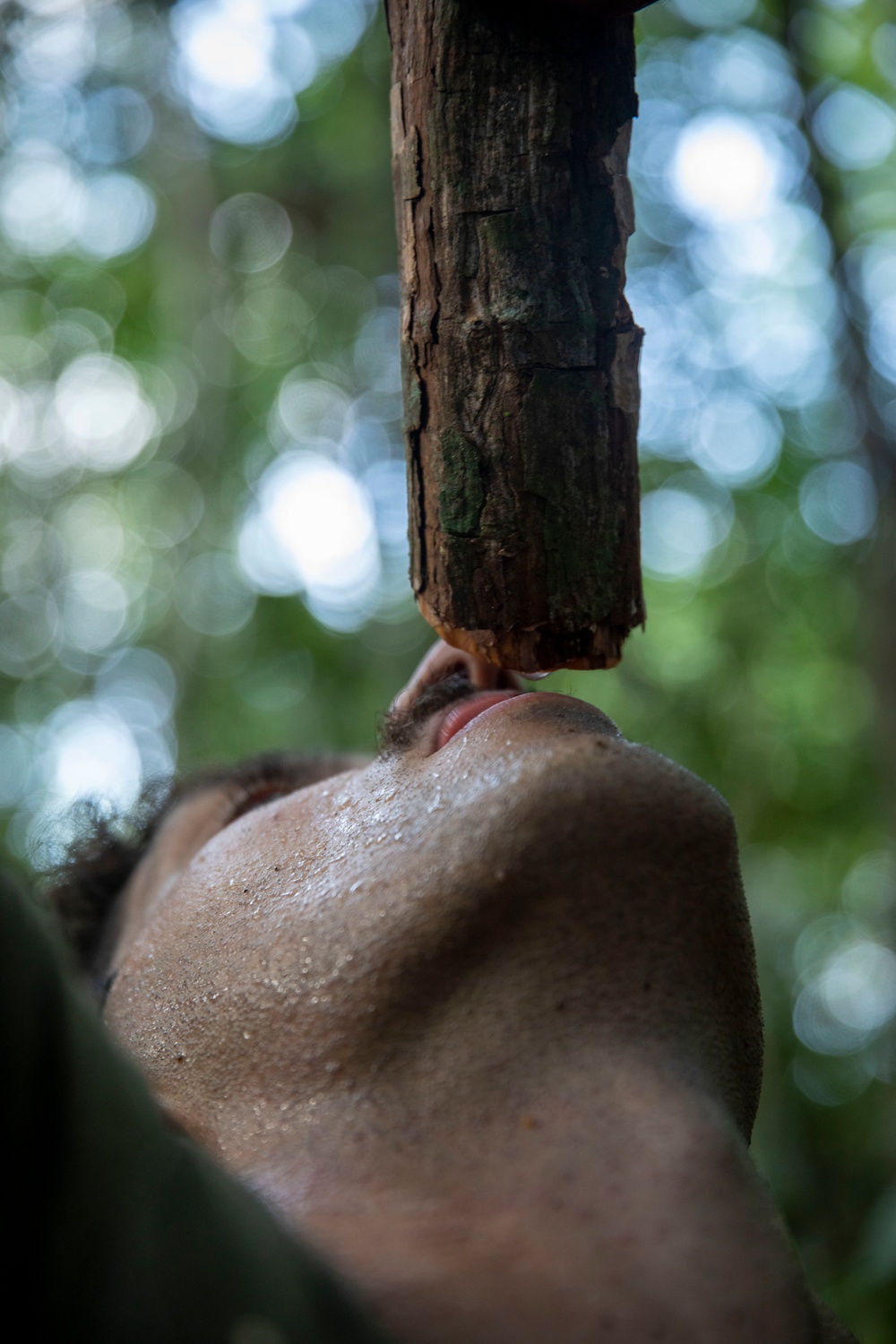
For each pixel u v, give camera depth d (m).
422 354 1.07
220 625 6.35
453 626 1.08
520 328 1.04
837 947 7.38
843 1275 3.45
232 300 6.30
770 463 6.16
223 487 6.37
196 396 6.50
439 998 1.03
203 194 5.97
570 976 1.01
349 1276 0.82
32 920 0.70
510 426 1.04
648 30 5.08
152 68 4.82
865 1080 6.02
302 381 6.31
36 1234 0.65
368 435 6.21
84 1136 0.67
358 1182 0.93
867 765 5.92
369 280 6.12
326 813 1.29
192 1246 0.69
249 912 1.22
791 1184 4.73
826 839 6.18
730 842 1.09
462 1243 0.85
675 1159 0.89
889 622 4.38
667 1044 0.99
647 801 1.06
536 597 1.05
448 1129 0.95
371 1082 1.01
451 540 1.06
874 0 4.46
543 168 1.05
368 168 5.73
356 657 5.95
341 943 1.08
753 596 6.15
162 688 7.35
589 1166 0.89
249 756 1.84
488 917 1.03
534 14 1.05
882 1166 4.75
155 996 1.26
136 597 7.30
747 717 6.04
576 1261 0.83
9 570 7.14
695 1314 0.80
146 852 1.85
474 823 1.07
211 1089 1.11
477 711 1.26
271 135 5.80
